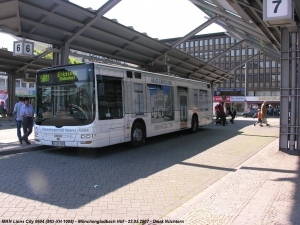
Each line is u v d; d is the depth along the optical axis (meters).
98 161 8.57
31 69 27.19
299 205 4.51
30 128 10.78
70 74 9.11
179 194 5.52
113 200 5.14
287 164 7.65
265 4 7.31
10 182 6.18
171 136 15.04
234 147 11.46
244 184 5.78
